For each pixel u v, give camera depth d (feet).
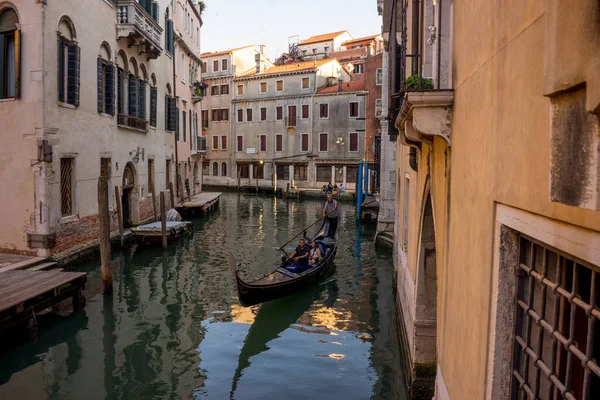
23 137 38.70
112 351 27.25
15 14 39.04
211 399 22.07
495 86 8.34
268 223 80.38
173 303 36.17
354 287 40.86
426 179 17.38
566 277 6.79
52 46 39.55
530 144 6.60
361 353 27.30
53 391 22.59
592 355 5.98
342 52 164.55
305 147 138.10
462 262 10.80
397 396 22.17
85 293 37.47
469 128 10.35
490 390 8.48
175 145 81.25
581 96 4.57
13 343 27.66
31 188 38.88
